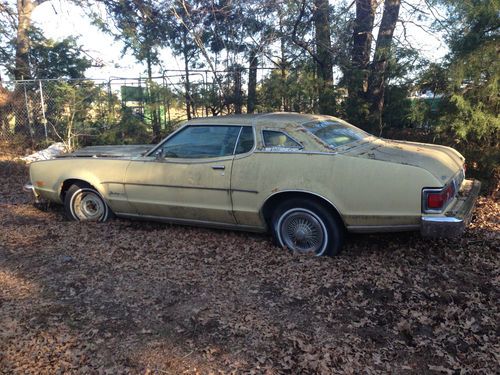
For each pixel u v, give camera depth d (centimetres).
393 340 331
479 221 584
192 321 362
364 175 444
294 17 1073
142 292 414
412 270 442
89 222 627
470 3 658
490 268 443
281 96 1039
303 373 297
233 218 519
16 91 1331
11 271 469
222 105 1186
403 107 923
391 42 941
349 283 412
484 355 309
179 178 539
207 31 1273
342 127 548
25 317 373
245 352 321
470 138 725
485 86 673
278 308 379
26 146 1310
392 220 439
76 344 334
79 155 639
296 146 479
